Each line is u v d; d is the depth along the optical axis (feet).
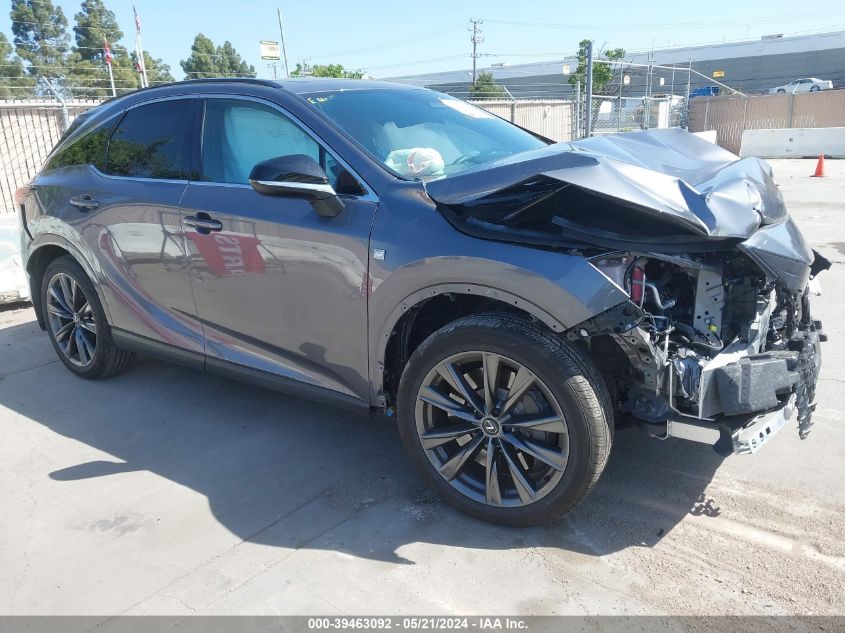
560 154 8.39
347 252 9.57
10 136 36.04
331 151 10.18
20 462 11.55
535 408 8.74
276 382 11.16
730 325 8.95
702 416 8.01
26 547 9.21
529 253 8.18
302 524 9.50
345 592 8.13
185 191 11.65
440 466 9.48
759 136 70.54
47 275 14.73
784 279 8.32
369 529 9.32
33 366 16.03
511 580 8.22
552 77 207.31
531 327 8.38
